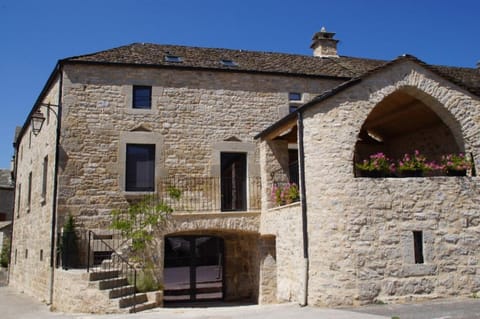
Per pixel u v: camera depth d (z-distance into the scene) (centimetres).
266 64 1467
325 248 945
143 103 1314
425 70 1038
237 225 1236
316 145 994
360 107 998
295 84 1412
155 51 1436
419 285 929
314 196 978
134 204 1245
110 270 1095
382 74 1019
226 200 1326
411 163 1016
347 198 950
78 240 1187
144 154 1297
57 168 1212
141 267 1151
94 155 1240
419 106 1139
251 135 1351
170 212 1199
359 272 918
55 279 1146
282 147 1260
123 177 1248
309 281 957
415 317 747
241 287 1372
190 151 1305
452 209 970
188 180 1290
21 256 1708
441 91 1036
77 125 1241
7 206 2923
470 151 1023
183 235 1397
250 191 1314
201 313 930
